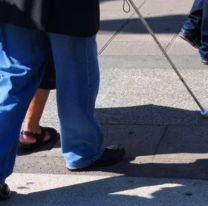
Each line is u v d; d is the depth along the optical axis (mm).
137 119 8031
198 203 6031
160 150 7168
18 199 6199
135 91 9000
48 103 8656
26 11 5641
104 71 9898
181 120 7945
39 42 5879
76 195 6262
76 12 5746
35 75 5938
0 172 5918
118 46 11203
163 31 12008
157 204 6031
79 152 6625
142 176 6598
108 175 6652
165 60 10266
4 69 5812
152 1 14414
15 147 5992
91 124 6504
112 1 14656
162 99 8648
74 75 6148
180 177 6555
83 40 6031
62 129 6520
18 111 5852
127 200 6125
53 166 6926
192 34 9023
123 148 6957
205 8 8602
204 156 6980
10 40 5793
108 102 8625
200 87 9023
